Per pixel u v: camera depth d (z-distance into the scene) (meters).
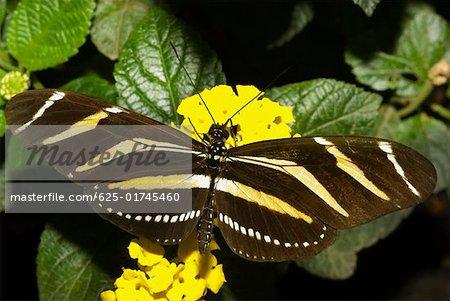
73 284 0.25
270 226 0.21
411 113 0.28
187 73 0.24
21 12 0.25
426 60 0.28
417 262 0.35
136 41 0.24
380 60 0.28
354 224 0.21
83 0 0.25
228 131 0.22
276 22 0.29
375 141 0.21
